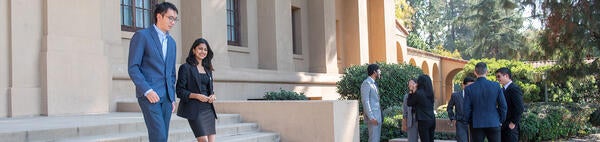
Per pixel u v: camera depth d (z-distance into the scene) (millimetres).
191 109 6074
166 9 5230
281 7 18156
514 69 25297
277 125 9297
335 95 20359
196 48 6203
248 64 17625
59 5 10695
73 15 10953
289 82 17922
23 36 10250
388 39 24500
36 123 8008
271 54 17844
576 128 15102
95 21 11438
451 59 34344
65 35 10766
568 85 22219
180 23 15102
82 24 11125
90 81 11109
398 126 11969
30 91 10234
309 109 9016
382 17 24344
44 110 10328
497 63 26641
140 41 5051
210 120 6184
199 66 6273
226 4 17203
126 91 12461
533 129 12234
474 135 7676
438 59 34312
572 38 15242
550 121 13328
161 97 5074
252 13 18016
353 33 22438
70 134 7168
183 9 15125
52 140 6887
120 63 12672
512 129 8016
